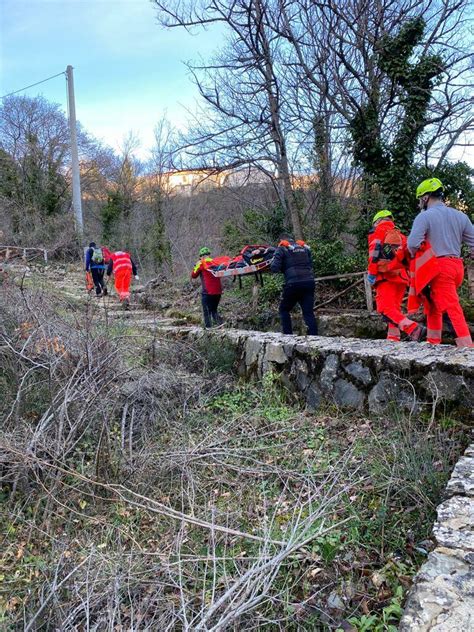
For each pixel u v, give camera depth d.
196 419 4.30
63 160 25.81
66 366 3.92
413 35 8.77
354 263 8.73
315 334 6.20
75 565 2.51
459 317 4.27
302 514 2.83
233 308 9.21
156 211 24.02
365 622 2.04
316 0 10.06
